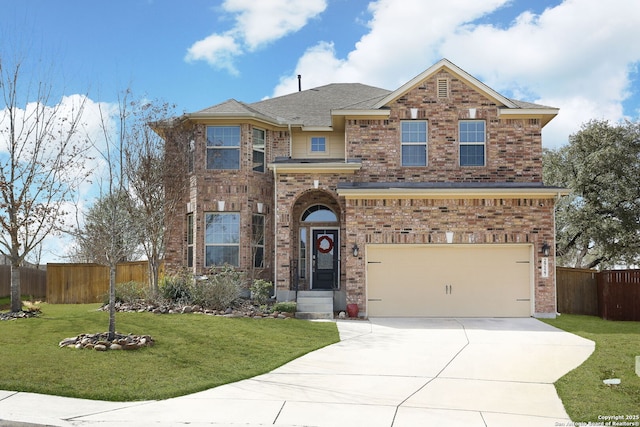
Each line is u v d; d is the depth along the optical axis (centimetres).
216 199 2272
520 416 917
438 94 2244
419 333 1714
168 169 2175
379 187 2111
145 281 2536
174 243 2341
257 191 2314
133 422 868
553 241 2041
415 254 2072
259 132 2369
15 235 1783
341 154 2441
